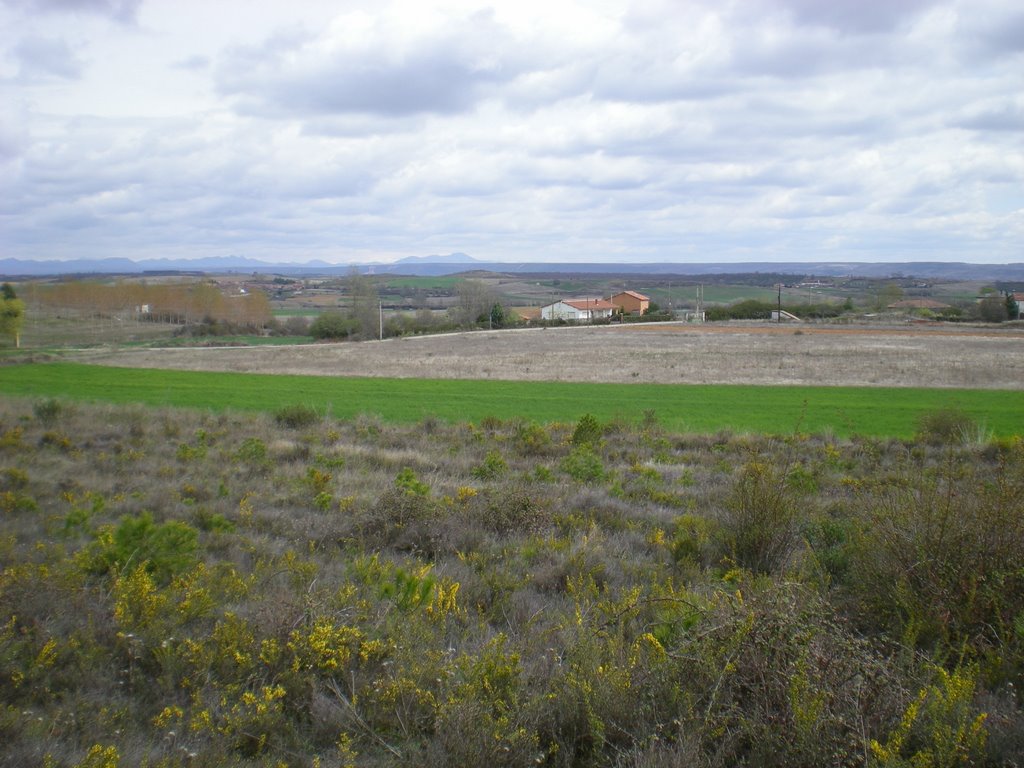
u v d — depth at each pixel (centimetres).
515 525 950
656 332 8450
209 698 453
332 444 1962
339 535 896
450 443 2086
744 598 542
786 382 4475
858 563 627
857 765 366
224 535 867
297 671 474
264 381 4638
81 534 859
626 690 431
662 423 2855
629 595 617
